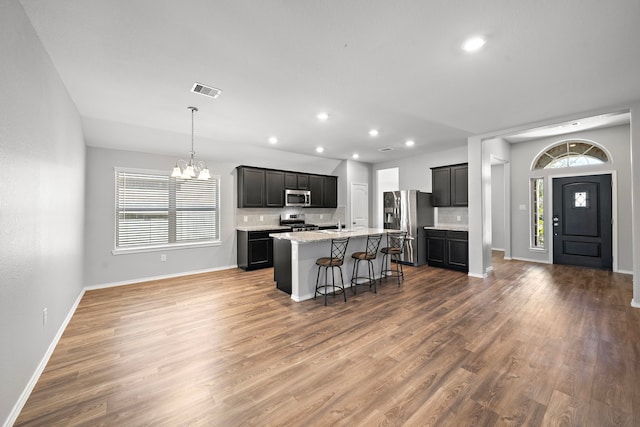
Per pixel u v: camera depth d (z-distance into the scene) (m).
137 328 2.83
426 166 6.27
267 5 1.65
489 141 5.16
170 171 4.96
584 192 5.41
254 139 4.78
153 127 4.02
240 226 5.83
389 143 5.20
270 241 5.75
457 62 2.32
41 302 2.09
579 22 1.82
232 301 3.66
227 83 2.67
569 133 5.52
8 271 1.56
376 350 2.38
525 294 3.83
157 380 1.97
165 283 4.53
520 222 6.24
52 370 2.09
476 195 4.76
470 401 1.74
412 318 3.05
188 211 5.19
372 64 2.35
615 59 2.27
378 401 1.75
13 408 1.60
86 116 3.54
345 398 1.78
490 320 2.97
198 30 1.89
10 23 1.56
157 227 4.85
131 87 2.75
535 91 2.90
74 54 2.18
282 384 1.93
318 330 2.78
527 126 4.09
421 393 1.82
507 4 1.65
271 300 3.70
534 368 2.08
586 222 5.39
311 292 3.84
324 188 6.91
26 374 1.80
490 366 2.12
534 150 6.02
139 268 4.62
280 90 2.84
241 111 3.42
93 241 4.22
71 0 1.59
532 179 6.08
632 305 3.29
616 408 1.66
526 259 6.16
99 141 4.17
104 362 2.20
